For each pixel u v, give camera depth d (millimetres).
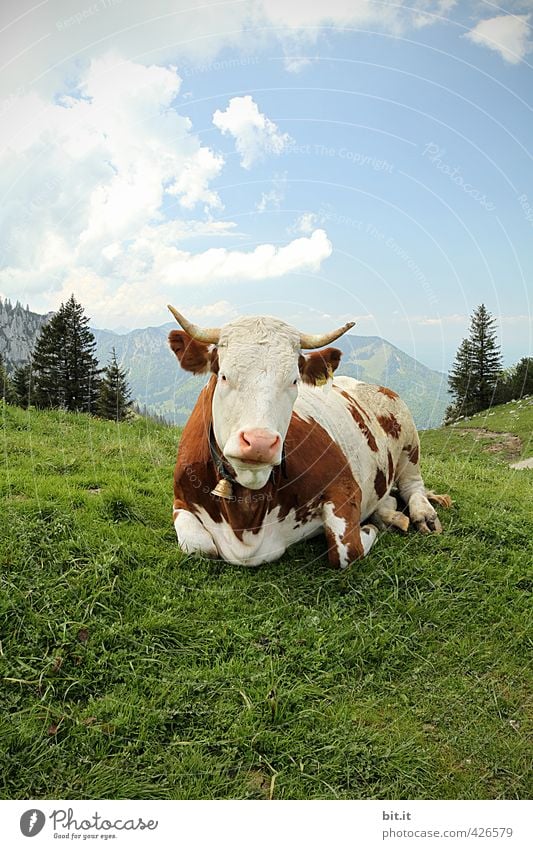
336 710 1674
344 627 1993
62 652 1735
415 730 1647
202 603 2066
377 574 2291
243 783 1452
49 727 1525
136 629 1893
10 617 1836
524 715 1738
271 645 1881
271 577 2248
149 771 1452
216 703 1650
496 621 2150
